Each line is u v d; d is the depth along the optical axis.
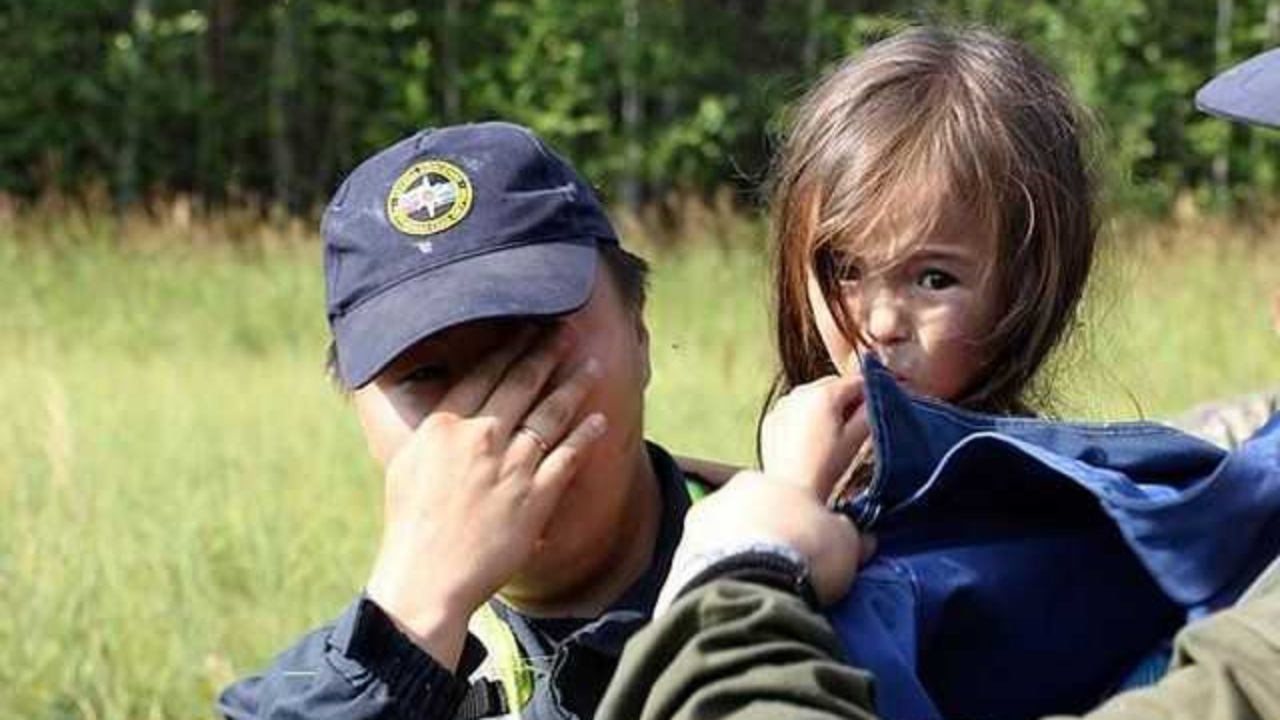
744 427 12.73
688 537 2.94
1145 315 18.31
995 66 3.70
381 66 38.00
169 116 36.81
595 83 38.66
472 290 3.37
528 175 3.50
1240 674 2.57
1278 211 34.62
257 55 37.28
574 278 3.40
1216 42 38.69
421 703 3.33
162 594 9.29
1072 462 3.07
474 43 39.06
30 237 24.34
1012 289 3.62
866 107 3.66
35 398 15.05
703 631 2.73
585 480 3.46
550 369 3.41
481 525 3.37
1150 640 3.11
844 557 2.93
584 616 3.59
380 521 10.67
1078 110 3.80
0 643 8.71
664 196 38.09
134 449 12.91
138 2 36.44
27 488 11.25
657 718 2.71
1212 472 3.23
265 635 8.83
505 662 3.59
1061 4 38.00
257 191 37.25
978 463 3.04
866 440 3.16
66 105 36.25
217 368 18.66
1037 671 3.07
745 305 21.75
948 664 3.05
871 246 3.62
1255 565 3.04
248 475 11.85
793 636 2.72
